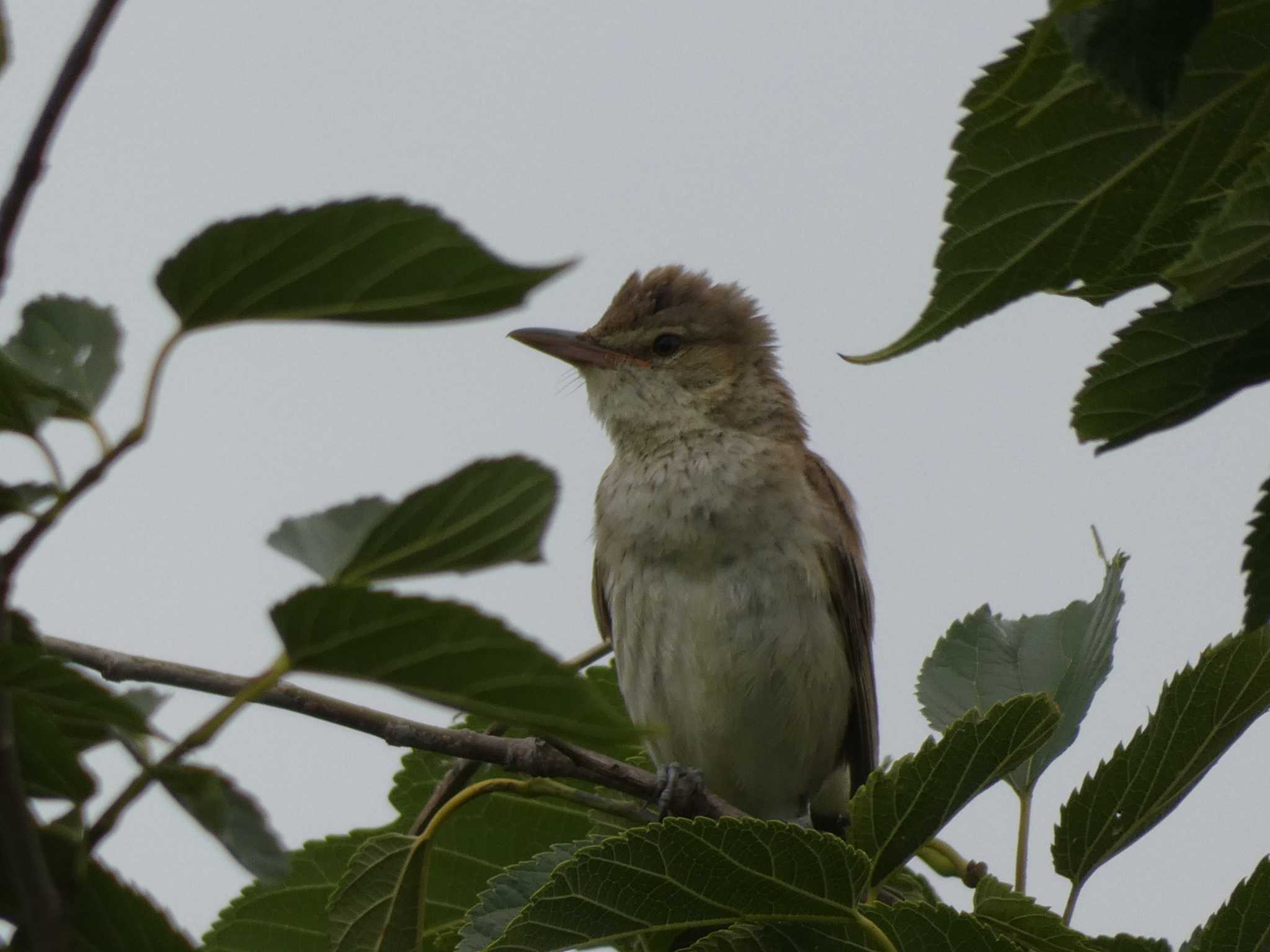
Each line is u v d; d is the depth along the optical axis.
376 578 3.97
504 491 3.90
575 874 6.60
